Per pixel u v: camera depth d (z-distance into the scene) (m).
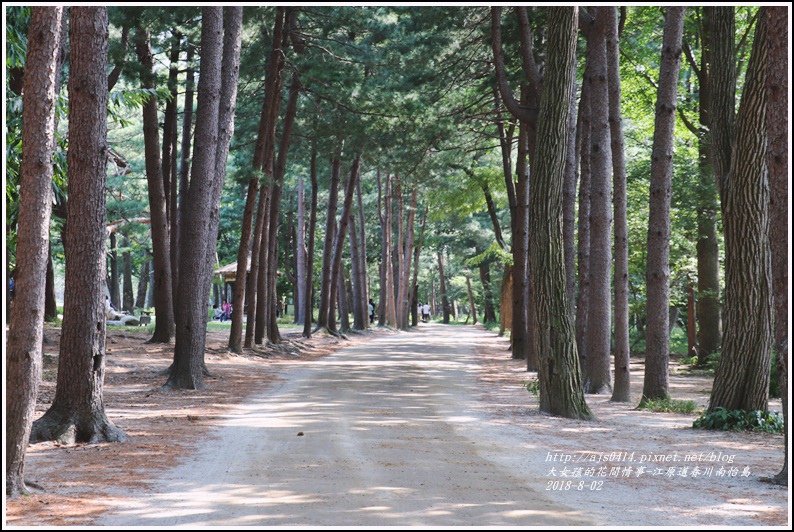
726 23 15.42
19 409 7.77
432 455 10.20
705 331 28.12
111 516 6.88
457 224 57.50
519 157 30.36
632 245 31.34
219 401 16.67
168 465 9.43
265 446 10.82
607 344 20.45
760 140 13.84
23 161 8.07
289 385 20.30
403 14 27.38
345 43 28.50
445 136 29.27
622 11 21.88
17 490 7.71
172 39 27.08
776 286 8.91
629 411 16.73
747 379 13.79
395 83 28.20
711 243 28.11
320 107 30.62
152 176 27.84
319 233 68.62
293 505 7.29
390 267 63.53
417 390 19.62
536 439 11.95
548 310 15.54
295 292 62.88
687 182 27.34
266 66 28.80
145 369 21.84
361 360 30.09
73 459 9.88
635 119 32.94
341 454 10.15
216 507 7.22
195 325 18.97
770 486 8.67
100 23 11.52
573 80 15.86
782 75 8.75
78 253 11.55
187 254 19.30
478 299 85.38
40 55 8.12
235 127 34.91
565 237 22.78
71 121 11.52
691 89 34.56
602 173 19.38
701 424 13.69
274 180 29.88
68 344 11.38
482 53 27.23
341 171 45.84
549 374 15.43
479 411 15.61
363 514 6.94
